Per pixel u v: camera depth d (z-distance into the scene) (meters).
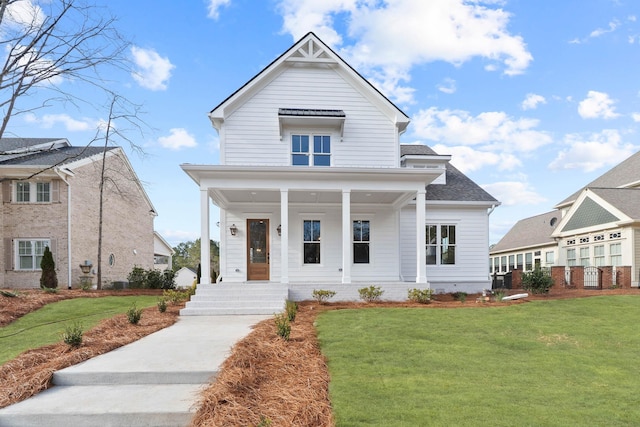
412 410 4.02
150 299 14.27
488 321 8.51
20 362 5.54
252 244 14.28
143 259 26.33
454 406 4.13
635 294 12.75
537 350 6.43
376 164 14.51
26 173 17.78
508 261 31.31
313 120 13.95
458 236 16.02
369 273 14.56
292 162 14.23
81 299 13.39
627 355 6.23
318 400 4.27
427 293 11.45
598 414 4.02
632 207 18.22
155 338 7.28
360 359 5.77
